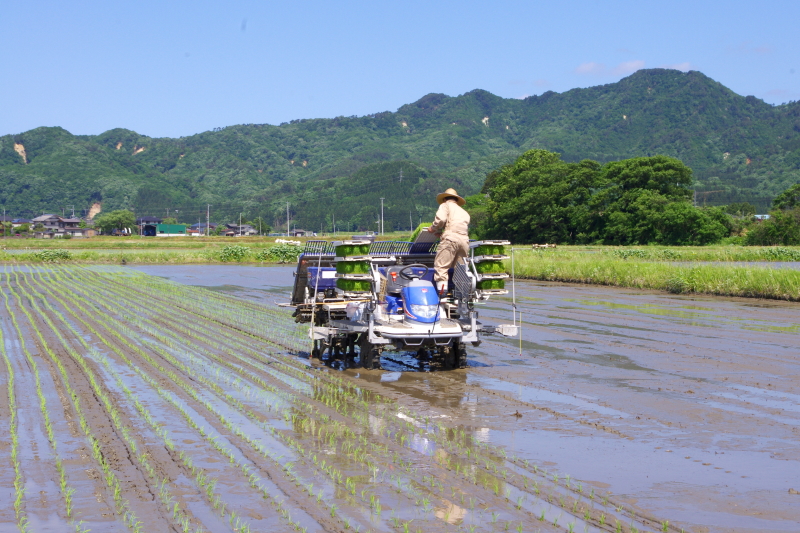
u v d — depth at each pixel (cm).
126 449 756
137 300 2516
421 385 1080
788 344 1471
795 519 566
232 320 1933
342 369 1221
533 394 1012
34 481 662
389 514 577
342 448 753
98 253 6284
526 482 646
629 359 1303
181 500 612
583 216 9206
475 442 774
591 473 673
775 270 2592
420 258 1326
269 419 875
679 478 660
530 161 10494
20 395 1009
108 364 1254
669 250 5344
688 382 1092
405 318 1185
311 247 1445
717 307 2216
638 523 559
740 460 712
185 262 5775
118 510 592
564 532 543
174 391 1040
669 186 9169
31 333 1652
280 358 1338
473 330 1202
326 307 1289
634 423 851
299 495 620
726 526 552
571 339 1557
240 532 544
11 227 15462
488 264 1223
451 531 544
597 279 3228
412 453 735
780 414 893
